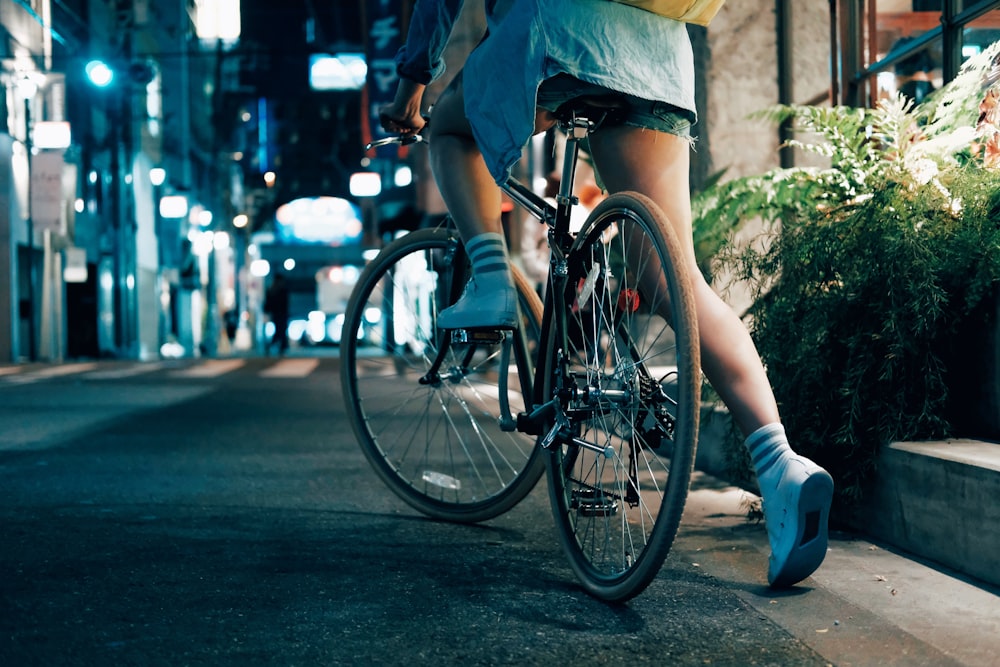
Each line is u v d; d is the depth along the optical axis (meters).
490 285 2.83
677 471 2.21
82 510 3.50
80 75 26.34
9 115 22.05
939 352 3.04
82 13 26.78
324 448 5.12
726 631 2.16
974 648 2.04
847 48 5.04
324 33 47.31
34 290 23.42
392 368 4.06
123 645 2.07
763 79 5.64
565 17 2.40
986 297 2.94
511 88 2.47
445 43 2.97
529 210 2.89
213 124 46.28
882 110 3.75
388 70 21.38
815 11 5.63
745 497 3.44
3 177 21.86
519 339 3.09
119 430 5.95
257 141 54.28
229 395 8.62
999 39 3.87
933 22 4.51
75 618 2.25
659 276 2.42
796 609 2.31
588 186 5.63
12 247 22.02
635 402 2.47
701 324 2.46
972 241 2.93
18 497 3.75
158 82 34.91
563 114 2.53
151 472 4.36
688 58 2.54
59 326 24.36
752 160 5.66
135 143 31.34
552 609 2.33
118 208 29.23
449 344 3.48
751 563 2.74
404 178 32.25
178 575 2.62
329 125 67.12
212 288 45.53
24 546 2.94
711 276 3.70
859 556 2.78
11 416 6.80
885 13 4.80
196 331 42.62
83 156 26.58
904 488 2.79
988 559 2.45
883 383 2.97
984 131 3.50
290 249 55.97
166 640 2.10
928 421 2.94
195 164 42.16
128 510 3.51
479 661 1.98
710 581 2.57
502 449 4.83
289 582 2.56
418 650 2.04
